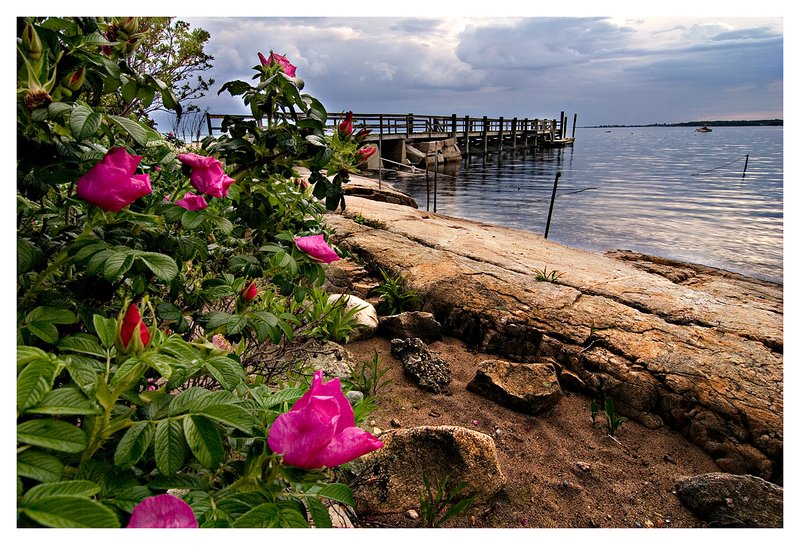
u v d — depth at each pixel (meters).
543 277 4.23
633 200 14.19
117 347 0.84
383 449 2.05
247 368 2.10
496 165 26.78
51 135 1.12
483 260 4.82
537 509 2.09
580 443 2.57
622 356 3.08
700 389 2.75
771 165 22.94
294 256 1.76
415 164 24.45
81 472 0.81
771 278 7.00
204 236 1.94
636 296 3.93
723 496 2.08
